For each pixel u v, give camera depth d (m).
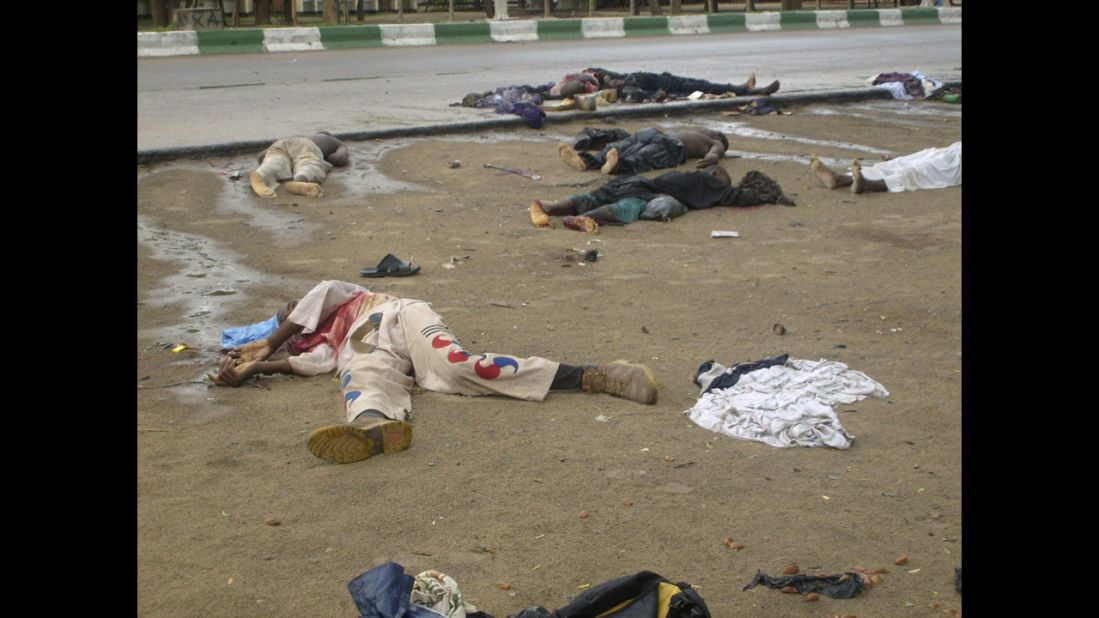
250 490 4.55
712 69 20.42
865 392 5.61
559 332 6.67
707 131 12.59
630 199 9.72
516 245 8.84
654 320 6.94
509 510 4.38
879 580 3.85
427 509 4.38
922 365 6.11
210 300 7.33
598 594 3.38
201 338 6.54
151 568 3.89
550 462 4.82
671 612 3.34
